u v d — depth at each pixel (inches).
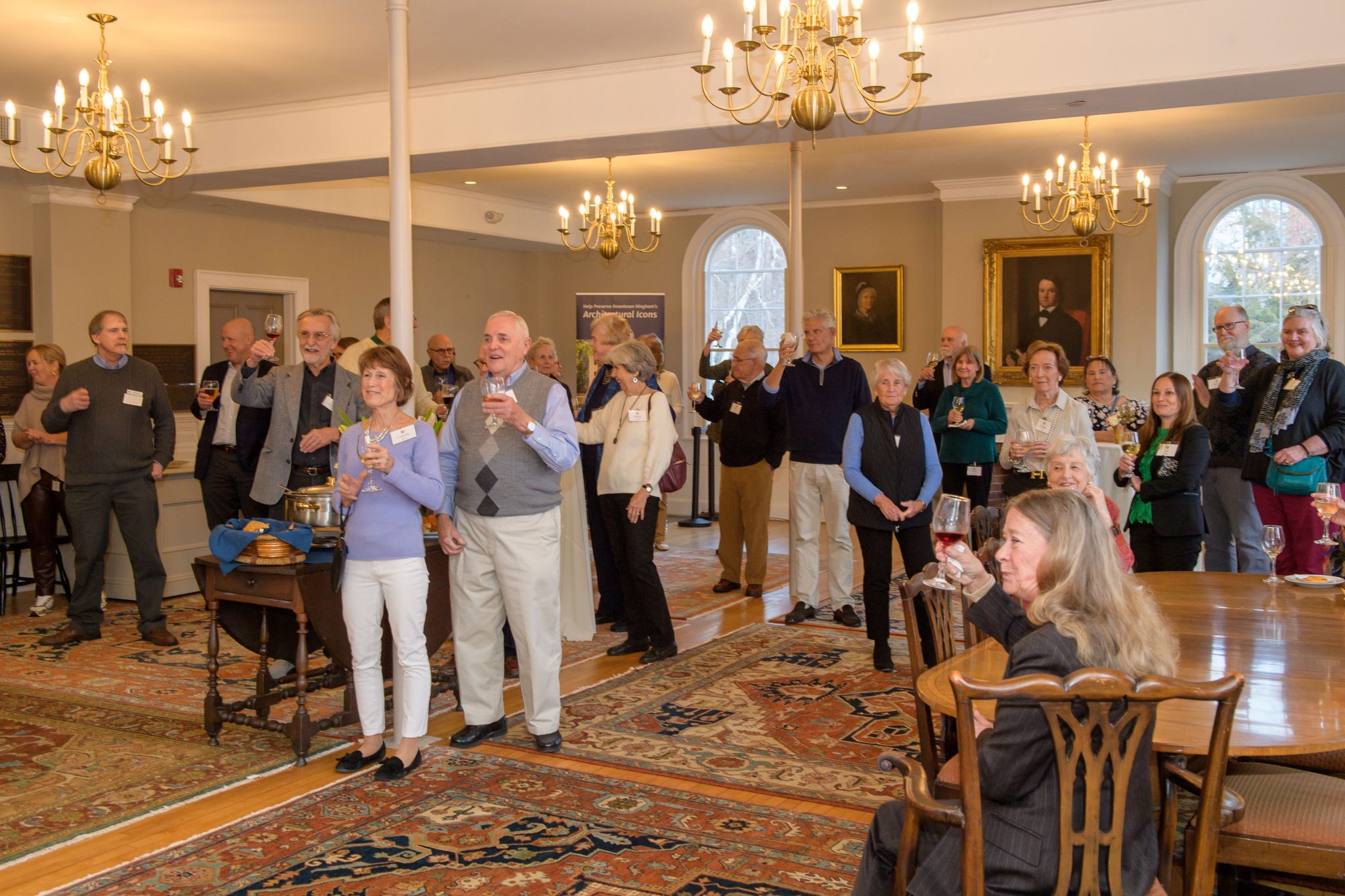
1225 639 126.4
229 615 177.6
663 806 148.3
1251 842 96.8
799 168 362.6
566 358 547.5
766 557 297.3
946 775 109.1
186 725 185.0
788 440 268.1
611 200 394.0
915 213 476.1
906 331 480.4
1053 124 339.0
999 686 76.0
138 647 241.6
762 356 294.8
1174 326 438.6
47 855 133.8
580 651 237.3
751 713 190.9
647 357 224.8
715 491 497.4
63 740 177.3
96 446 243.0
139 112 303.6
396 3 209.6
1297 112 322.3
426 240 487.2
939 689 105.3
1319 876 97.8
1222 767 81.3
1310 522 216.5
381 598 160.2
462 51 248.5
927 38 230.1
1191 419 201.5
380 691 163.0
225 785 157.4
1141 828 82.0
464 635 173.5
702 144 268.2
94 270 348.8
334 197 398.9
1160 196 424.2
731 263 517.3
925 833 91.5
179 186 326.6
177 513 299.9
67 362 341.7
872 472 213.3
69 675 217.6
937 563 116.5
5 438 296.7
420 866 129.6
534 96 266.4
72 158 301.7
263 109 297.9
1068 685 75.5
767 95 195.2
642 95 255.8
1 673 219.3
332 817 144.6
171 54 250.8
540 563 167.2
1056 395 240.5
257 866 129.7
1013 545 89.4
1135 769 81.0
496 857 131.9
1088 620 84.1
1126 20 215.2
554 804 149.0
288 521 171.6
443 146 276.2
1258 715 97.7
